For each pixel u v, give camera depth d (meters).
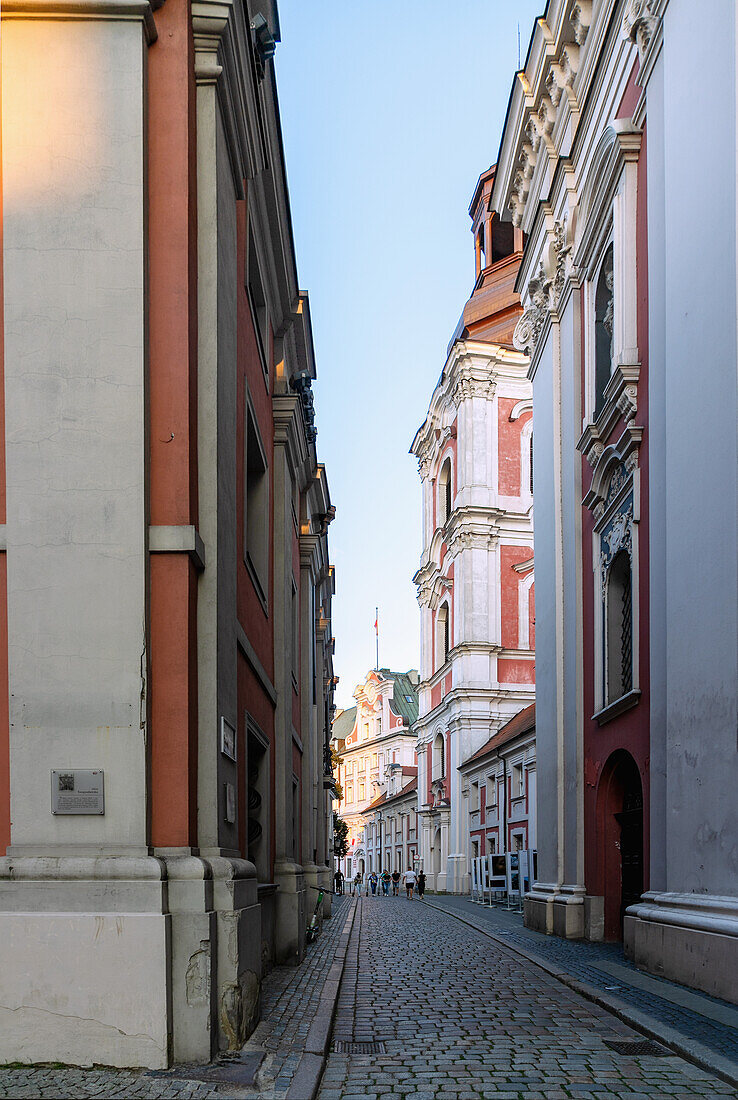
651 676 11.62
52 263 6.91
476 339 44.09
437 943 16.11
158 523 6.86
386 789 83.81
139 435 6.76
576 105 17.47
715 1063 6.29
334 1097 5.75
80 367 6.82
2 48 7.07
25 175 6.99
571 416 17.27
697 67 10.28
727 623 9.17
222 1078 5.64
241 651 9.55
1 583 6.73
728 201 9.41
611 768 14.95
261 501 13.37
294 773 17.31
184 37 7.39
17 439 6.75
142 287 6.91
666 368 10.94
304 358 18.66
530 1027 7.90
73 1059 5.90
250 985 6.93
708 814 9.48
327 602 34.19
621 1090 5.90
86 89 7.06
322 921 20.98
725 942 8.61
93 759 6.41
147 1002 5.94
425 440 51.28
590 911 15.21
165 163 7.23
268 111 11.30
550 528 18.34
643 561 12.69
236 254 9.30
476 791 40.81
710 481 9.64
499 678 43.12
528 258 20.77
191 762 6.71
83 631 6.55
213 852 6.85
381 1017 8.40
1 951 6.00
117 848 6.30
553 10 17.34
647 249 12.67
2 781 6.52
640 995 9.09
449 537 45.66
